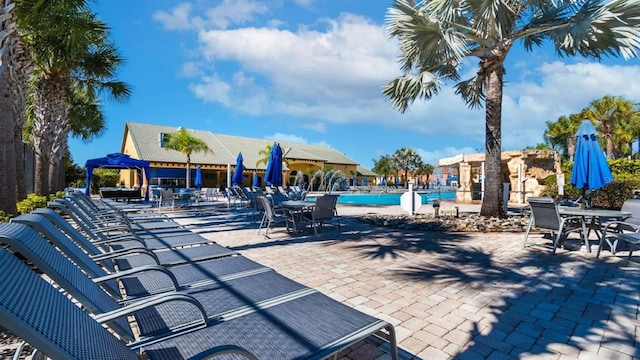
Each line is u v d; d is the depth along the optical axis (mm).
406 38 8680
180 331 1718
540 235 6898
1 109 5863
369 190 36844
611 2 6484
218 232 7594
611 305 3121
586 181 6234
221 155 32531
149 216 7664
